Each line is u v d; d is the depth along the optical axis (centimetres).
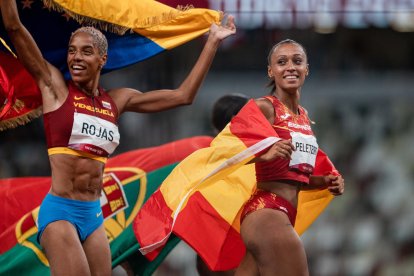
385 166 4522
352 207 4434
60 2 2008
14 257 2344
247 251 1994
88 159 1938
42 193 2430
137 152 2509
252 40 4244
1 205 2402
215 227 2144
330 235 4316
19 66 2052
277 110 1972
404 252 4316
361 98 4562
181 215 2139
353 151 4550
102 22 2067
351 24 2953
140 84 4166
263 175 1962
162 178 2455
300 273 1878
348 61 4531
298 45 2025
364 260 4278
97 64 1966
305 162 1973
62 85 1944
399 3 2789
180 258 4016
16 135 4266
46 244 1897
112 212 2400
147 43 2141
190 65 4178
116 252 2356
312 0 2752
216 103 2516
